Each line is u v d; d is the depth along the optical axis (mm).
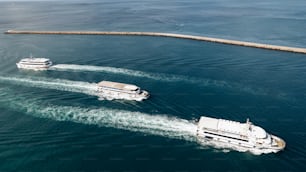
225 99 126562
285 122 107562
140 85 142000
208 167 84500
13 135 98375
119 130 102562
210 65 172250
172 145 94438
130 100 125250
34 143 94500
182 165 85250
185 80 148000
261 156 89125
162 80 148250
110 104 121312
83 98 126938
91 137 98188
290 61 181000
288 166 84625
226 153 90688
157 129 103375
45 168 83250
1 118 109250
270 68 167000
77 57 190250
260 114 113625
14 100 124625
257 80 148000
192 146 94062
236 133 92938
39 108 117438
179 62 178250
